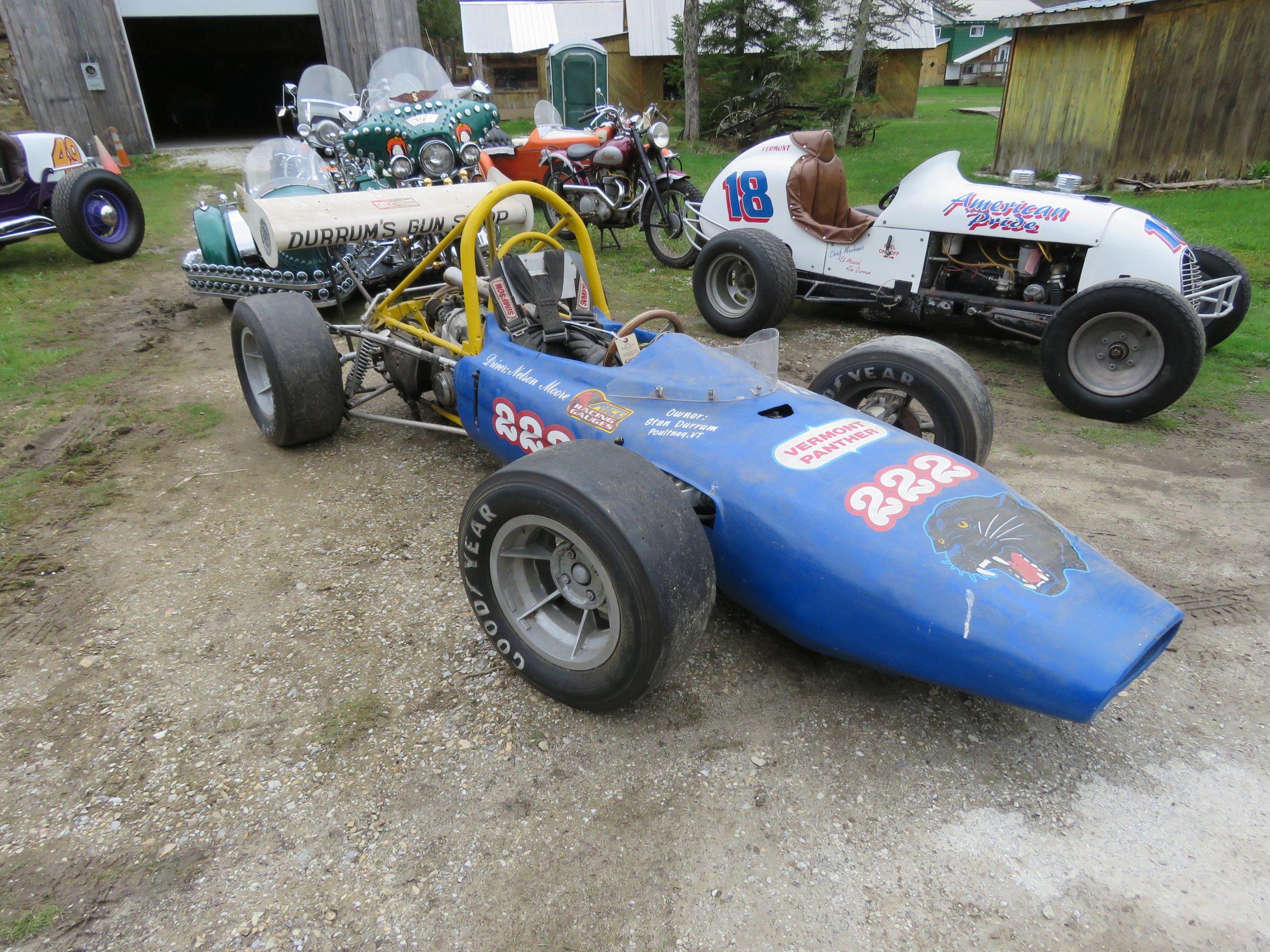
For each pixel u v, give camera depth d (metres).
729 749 2.37
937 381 3.26
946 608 2.09
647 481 2.25
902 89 26.83
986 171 14.80
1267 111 11.59
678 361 2.85
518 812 2.16
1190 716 2.52
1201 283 5.42
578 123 15.38
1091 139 12.98
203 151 17.61
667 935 1.84
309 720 2.48
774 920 1.87
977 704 2.55
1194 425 4.87
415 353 3.90
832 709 2.53
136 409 4.96
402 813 2.16
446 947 1.81
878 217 6.27
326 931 1.85
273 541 3.52
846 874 1.99
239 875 1.98
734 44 19.38
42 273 8.40
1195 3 11.52
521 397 3.21
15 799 2.19
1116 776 2.28
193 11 16.59
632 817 2.15
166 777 2.27
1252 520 3.72
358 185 8.23
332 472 4.17
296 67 24.81
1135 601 2.07
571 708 2.52
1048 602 2.04
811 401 2.88
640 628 2.15
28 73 15.30
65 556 3.38
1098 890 1.95
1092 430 4.84
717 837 2.09
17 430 4.64
